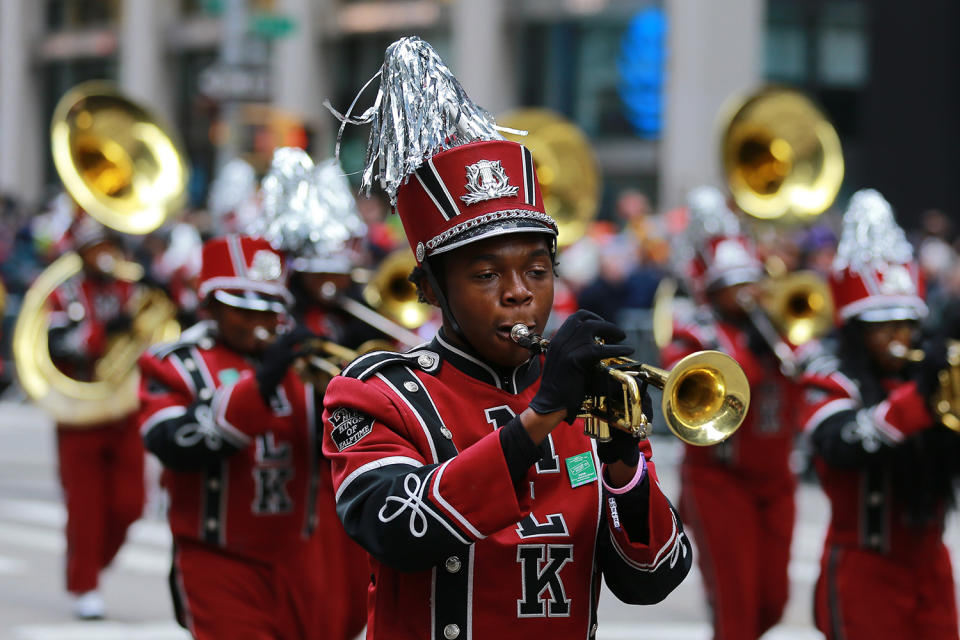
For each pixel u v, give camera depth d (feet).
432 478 26.76
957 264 116.47
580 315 26.84
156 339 82.84
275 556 49.01
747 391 26.94
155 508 102.99
